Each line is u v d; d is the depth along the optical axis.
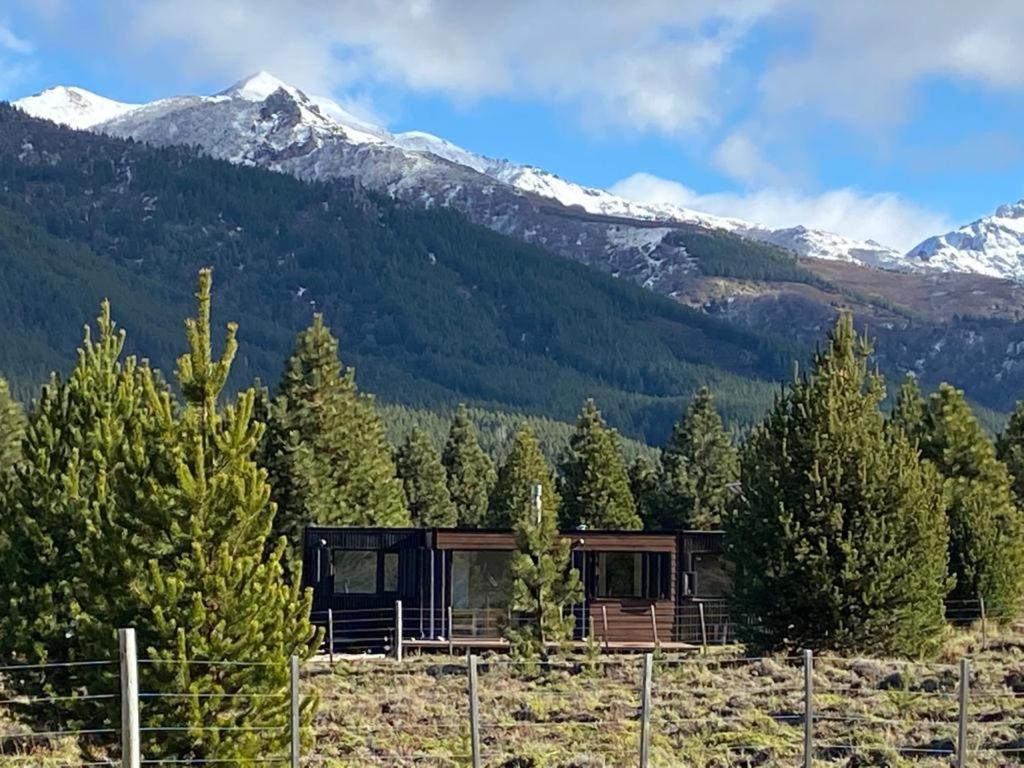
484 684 31.00
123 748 15.40
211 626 18.42
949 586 32.59
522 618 39.19
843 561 31.22
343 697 29.52
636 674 32.03
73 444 26.98
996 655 33.81
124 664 15.44
